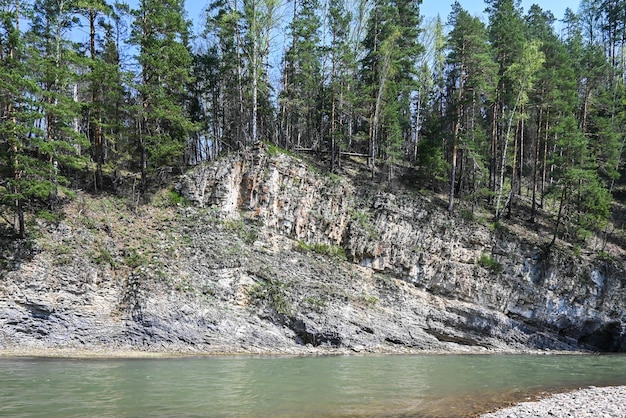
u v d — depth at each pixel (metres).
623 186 51.38
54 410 10.92
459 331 31.50
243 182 33.16
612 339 35.22
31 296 21.83
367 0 46.97
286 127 42.75
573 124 38.06
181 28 32.88
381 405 12.90
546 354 30.83
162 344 22.84
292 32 40.38
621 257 38.34
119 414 10.79
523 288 34.31
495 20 40.97
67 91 30.89
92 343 22.00
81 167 32.44
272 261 30.16
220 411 11.44
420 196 38.59
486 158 41.41
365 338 27.44
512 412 12.73
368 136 42.56
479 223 36.88
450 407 13.16
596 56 47.03
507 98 40.41
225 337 24.25
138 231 27.97
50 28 30.06
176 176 33.34
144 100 31.81
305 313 26.95
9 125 23.06
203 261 27.31
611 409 13.35
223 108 42.34
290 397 13.38
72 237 25.25
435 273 33.50
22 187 23.94
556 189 37.31
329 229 33.94
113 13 32.94
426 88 52.09
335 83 38.91
